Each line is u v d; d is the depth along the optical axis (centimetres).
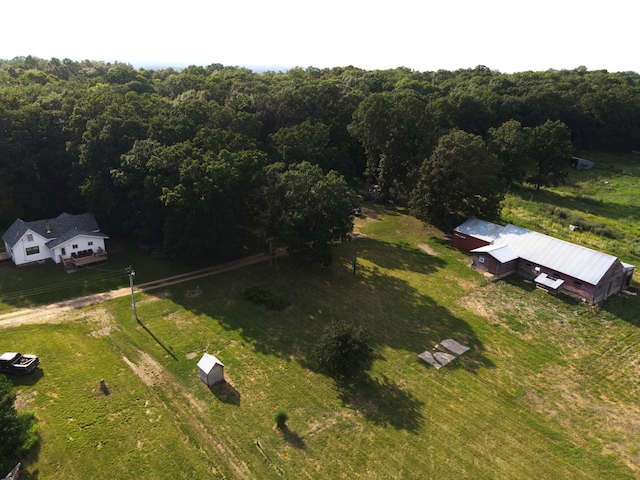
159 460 2670
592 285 4475
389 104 7262
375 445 2842
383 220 6894
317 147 6738
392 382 3419
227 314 4256
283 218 4884
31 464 2581
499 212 6394
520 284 4947
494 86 12838
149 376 3384
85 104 6262
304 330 4059
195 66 13612
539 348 3888
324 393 3284
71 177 5959
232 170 4922
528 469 2722
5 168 5847
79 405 3048
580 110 12156
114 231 5844
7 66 12738
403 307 4484
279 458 2723
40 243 5034
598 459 2805
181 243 4866
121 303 4369
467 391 3356
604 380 3519
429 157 6581
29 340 3725
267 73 16788
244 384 3350
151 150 5416
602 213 7756
